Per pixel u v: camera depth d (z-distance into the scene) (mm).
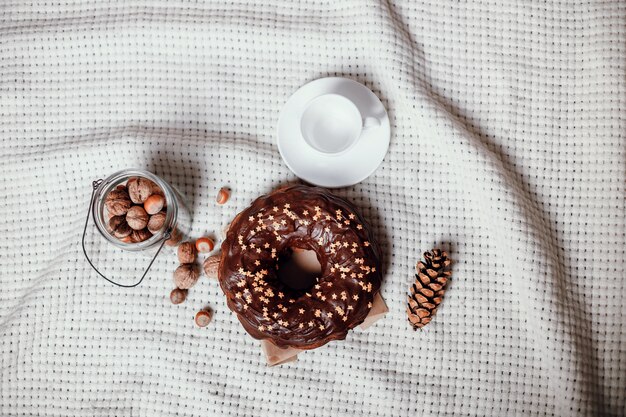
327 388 830
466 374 826
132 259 840
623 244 811
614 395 806
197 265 842
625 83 821
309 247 791
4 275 849
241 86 851
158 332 835
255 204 790
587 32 833
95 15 853
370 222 840
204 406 832
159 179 751
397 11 846
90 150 839
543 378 818
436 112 818
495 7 839
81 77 853
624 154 817
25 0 860
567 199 830
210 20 841
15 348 835
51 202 850
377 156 817
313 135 800
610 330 809
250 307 764
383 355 830
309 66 847
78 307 836
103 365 837
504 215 811
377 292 807
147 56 850
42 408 840
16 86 853
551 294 802
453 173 839
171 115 853
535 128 837
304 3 850
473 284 833
